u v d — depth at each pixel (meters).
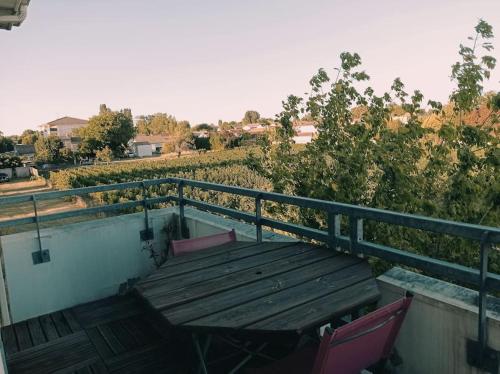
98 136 84.69
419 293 2.03
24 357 2.86
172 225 4.37
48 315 3.57
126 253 4.11
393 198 3.83
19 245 3.53
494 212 3.44
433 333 1.99
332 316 1.69
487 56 3.63
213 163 48.69
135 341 3.01
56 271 3.71
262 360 2.55
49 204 25.94
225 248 2.73
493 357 1.76
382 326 1.59
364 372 1.89
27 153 93.62
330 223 2.57
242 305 1.81
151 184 4.19
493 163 3.42
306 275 2.15
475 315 1.81
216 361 2.56
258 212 3.13
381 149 3.78
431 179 3.77
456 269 1.88
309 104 4.32
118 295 3.99
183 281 2.14
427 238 3.53
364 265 2.27
